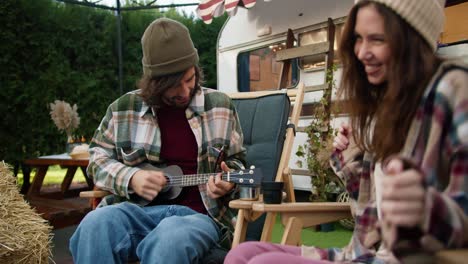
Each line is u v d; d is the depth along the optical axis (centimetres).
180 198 198
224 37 505
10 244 187
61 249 319
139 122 203
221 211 190
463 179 82
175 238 152
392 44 101
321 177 355
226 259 133
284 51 418
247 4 370
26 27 507
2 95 492
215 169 196
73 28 545
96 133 211
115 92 590
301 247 132
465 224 68
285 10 432
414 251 62
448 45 277
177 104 200
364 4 106
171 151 202
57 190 439
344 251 127
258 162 217
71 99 545
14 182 226
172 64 187
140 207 184
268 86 455
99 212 169
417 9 99
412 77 100
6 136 500
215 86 655
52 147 531
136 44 612
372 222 120
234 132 206
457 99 91
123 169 192
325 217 160
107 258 161
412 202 63
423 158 95
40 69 523
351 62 121
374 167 120
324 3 392
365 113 124
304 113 413
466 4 316
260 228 202
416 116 100
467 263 55
